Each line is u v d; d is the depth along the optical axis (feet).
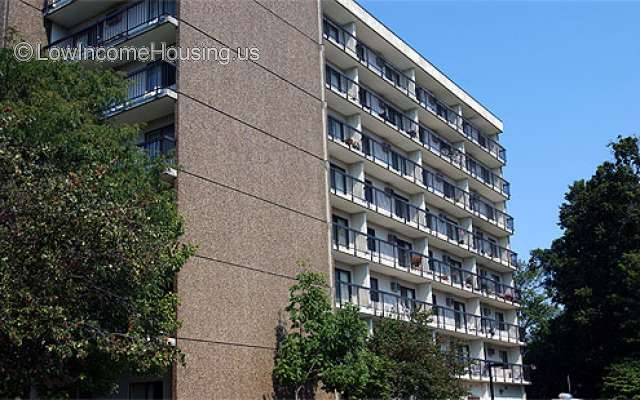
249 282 79.20
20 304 42.60
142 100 78.43
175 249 58.03
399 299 116.67
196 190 75.51
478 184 152.76
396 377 89.97
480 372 134.00
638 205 154.71
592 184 163.12
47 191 44.37
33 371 46.73
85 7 89.61
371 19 121.49
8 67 60.13
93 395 71.05
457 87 149.79
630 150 158.40
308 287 80.64
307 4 103.55
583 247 161.27
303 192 92.17
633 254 142.31
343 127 111.45
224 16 86.07
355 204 107.04
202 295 72.69
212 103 80.94
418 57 135.03
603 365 152.35
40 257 43.65
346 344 77.97
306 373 77.30
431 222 130.41
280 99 92.27
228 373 73.31
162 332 56.34
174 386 67.36
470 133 155.43
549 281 171.22
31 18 89.61
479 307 139.54
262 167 85.97
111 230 45.78
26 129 53.21
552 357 174.19
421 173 128.06
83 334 47.62
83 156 55.21
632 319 142.10
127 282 49.70
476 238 146.20
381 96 127.85
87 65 87.71
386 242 112.37
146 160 64.75
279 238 85.71
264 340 79.10
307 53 100.63
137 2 86.74
